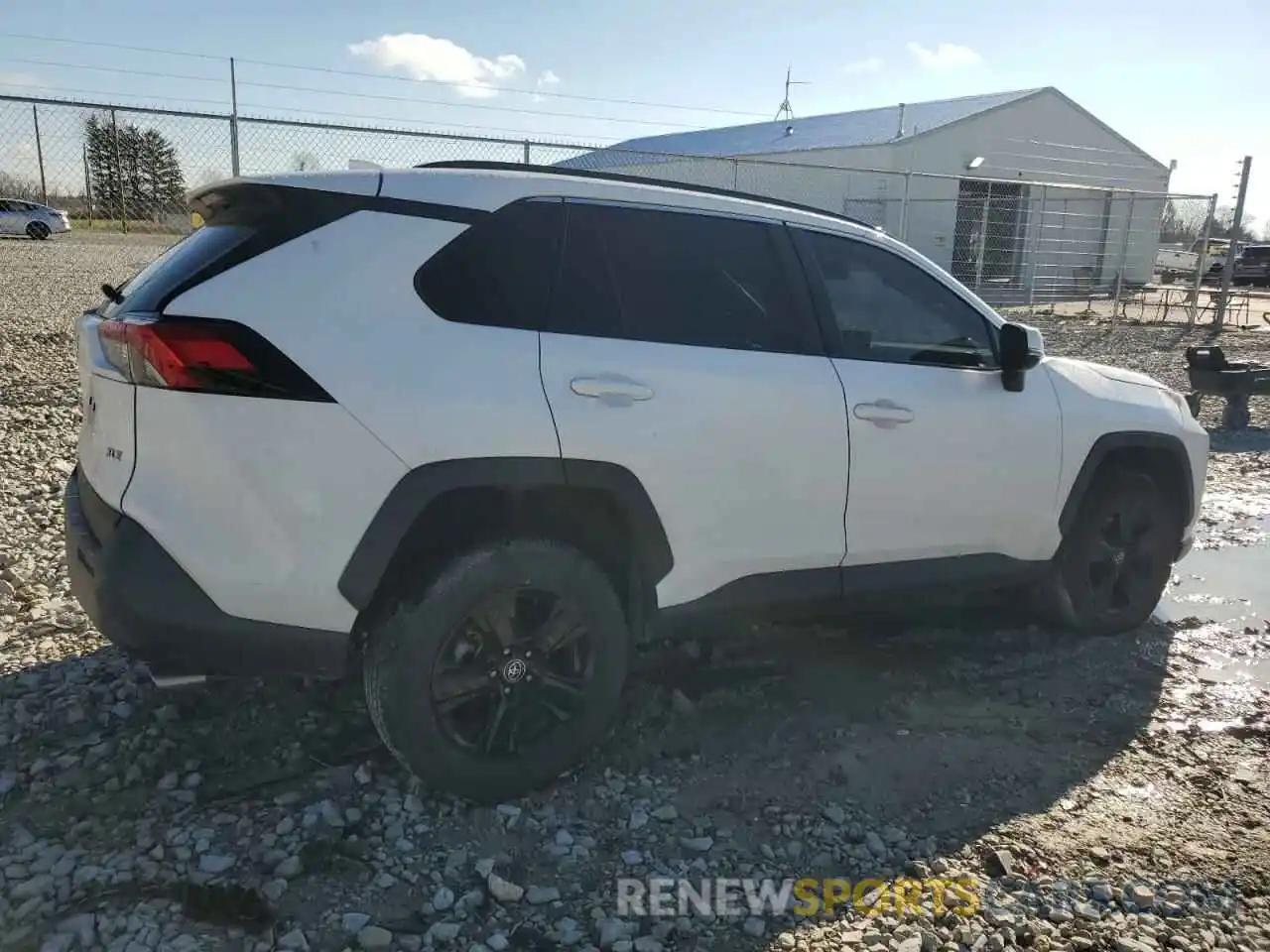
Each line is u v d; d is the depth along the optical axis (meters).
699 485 3.33
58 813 3.00
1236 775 3.53
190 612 2.75
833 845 3.03
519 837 3.00
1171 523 4.79
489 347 3.03
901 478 3.77
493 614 3.08
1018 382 4.10
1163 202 28.52
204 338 2.71
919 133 24.89
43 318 13.17
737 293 3.56
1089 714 3.97
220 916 2.58
